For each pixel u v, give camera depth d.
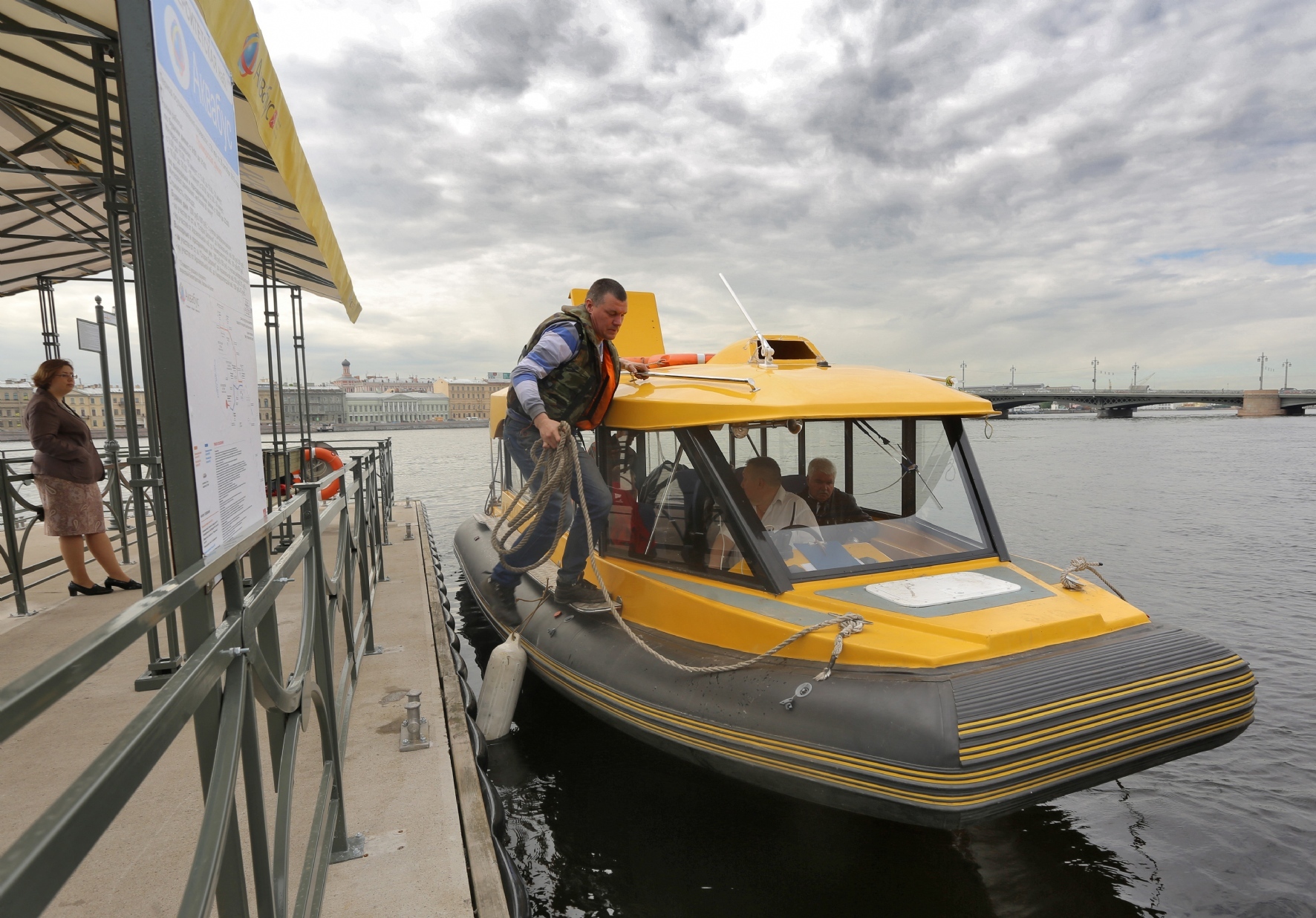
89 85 4.16
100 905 2.26
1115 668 2.71
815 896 3.04
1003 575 3.43
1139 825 3.58
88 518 5.68
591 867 3.24
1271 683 5.37
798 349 4.46
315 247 6.66
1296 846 3.40
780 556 3.38
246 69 2.92
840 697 2.71
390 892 2.43
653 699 3.36
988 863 3.25
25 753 3.23
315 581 2.51
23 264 7.32
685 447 3.58
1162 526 12.30
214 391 1.64
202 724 1.54
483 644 6.63
